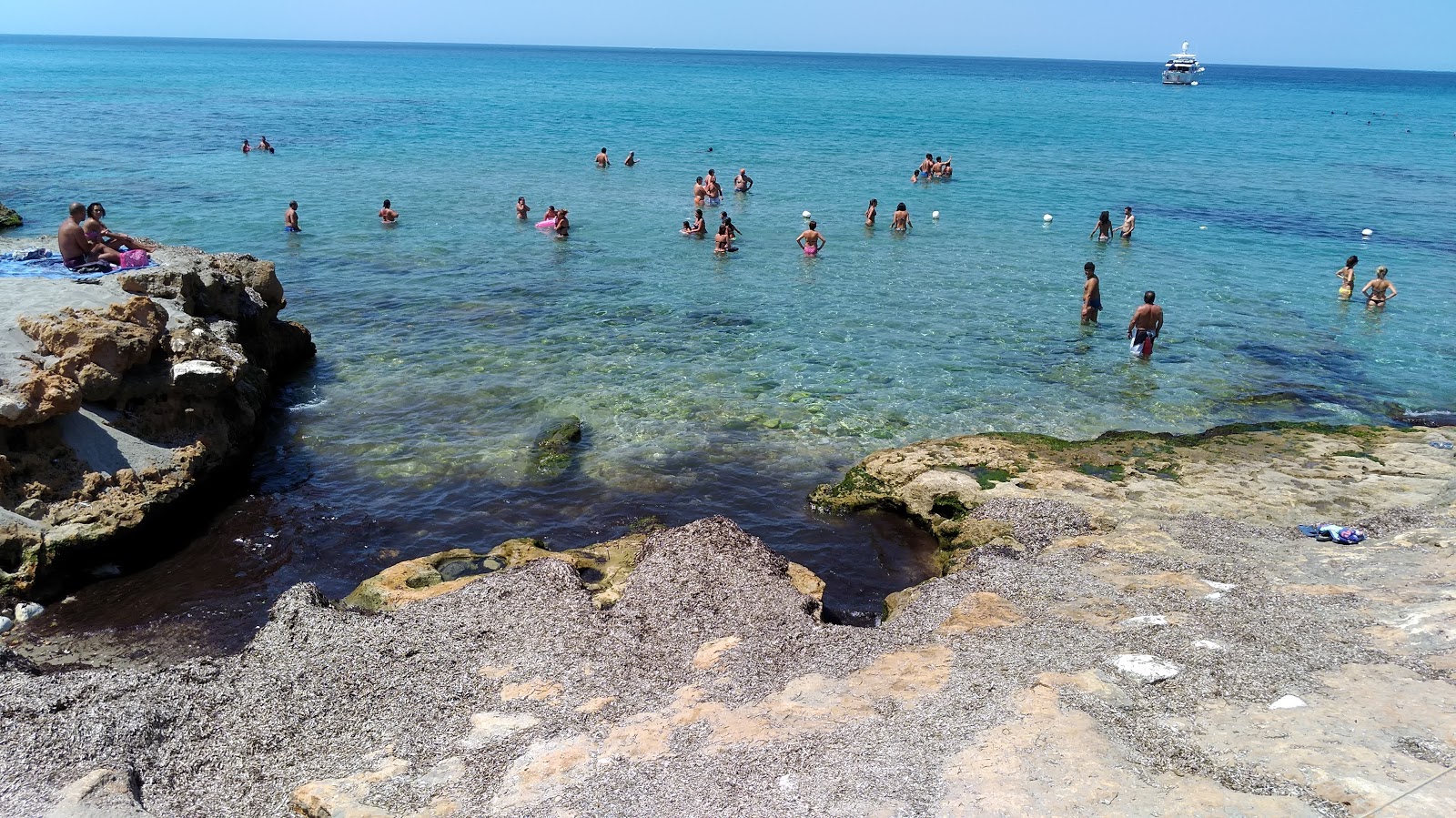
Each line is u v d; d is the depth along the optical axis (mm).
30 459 12086
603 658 9180
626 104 91125
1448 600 8609
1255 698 7121
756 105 92812
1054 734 6699
